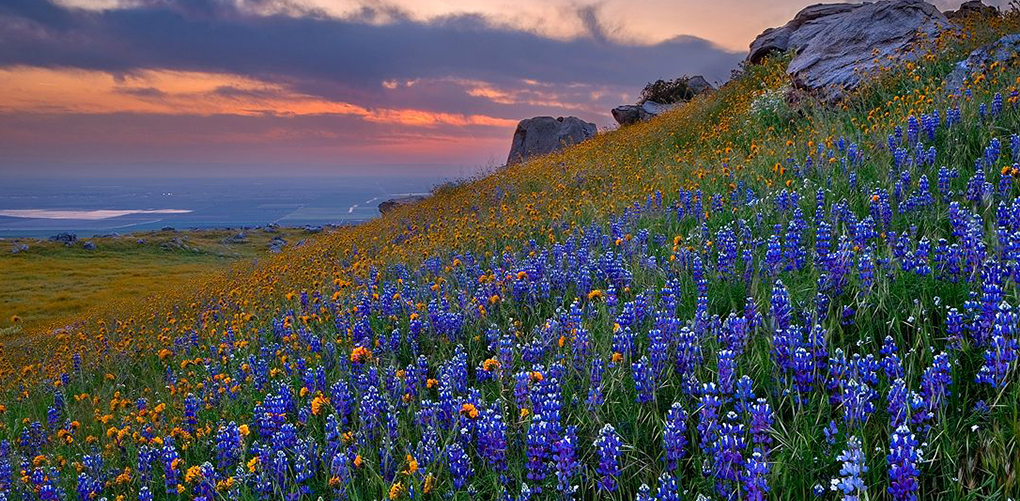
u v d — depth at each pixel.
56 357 12.58
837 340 4.28
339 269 12.49
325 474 4.21
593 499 3.49
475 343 5.84
